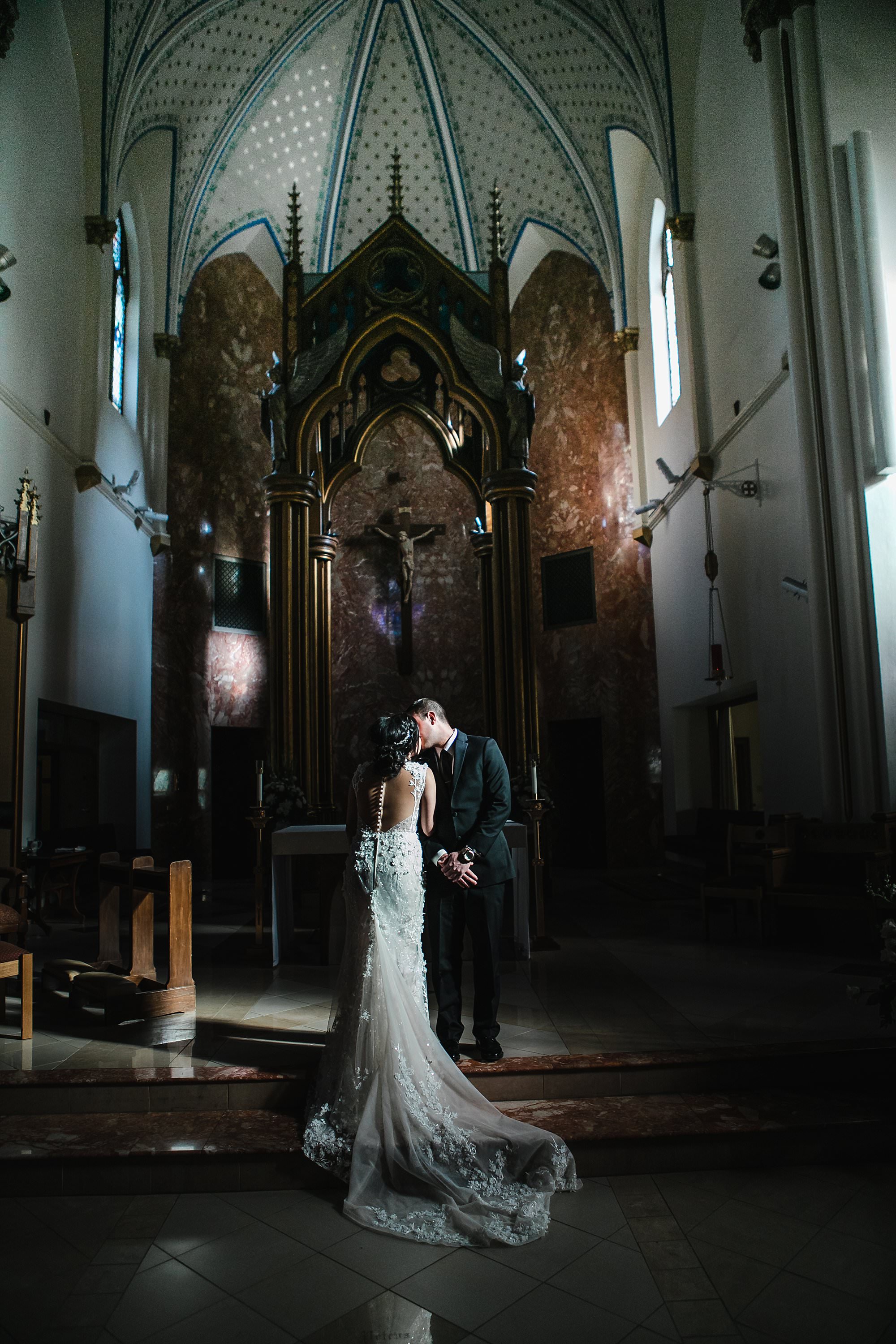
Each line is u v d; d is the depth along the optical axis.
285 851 6.20
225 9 10.55
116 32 9.79
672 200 10.61
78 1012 4.91
